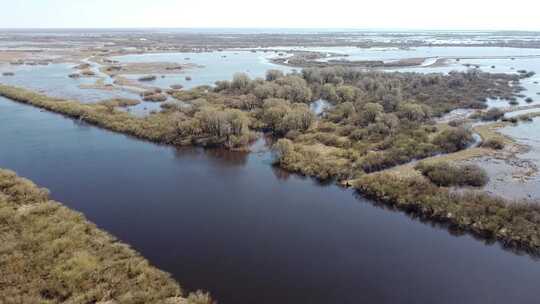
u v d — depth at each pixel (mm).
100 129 57344
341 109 64000
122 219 31750
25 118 62312
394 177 38250
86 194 36219
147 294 21422
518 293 23578
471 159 44750
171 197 36188
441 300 23000
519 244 28188
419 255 27375
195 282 24062
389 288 23984
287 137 53625
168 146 50594
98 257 24719
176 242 28562
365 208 34469
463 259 26891
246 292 23328
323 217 32844
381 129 53031
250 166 44344
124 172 41781
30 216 29172
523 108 69938
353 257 27141
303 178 41094
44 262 23234
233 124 51281
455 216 31234
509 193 36062
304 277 24875
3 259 23156
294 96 72250
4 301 19562
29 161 44094
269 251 27750
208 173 42156
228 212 33500
